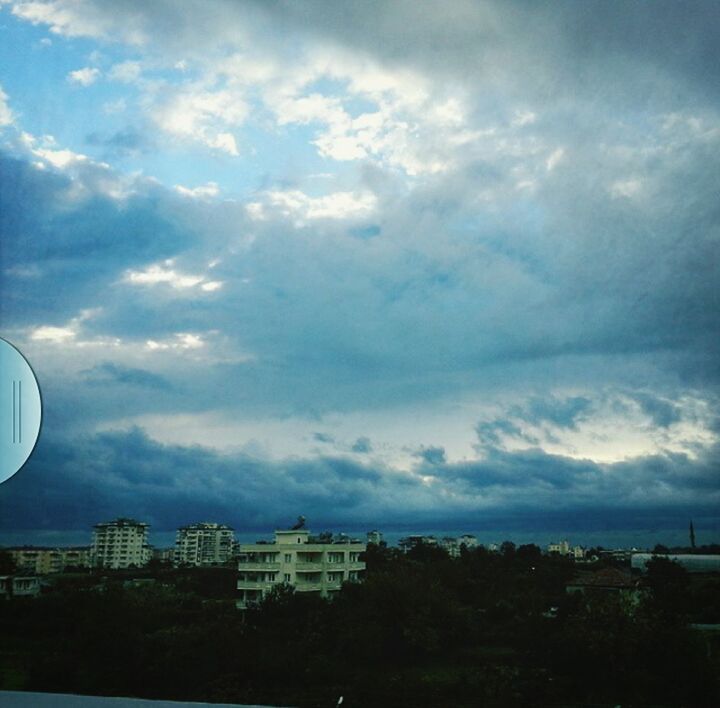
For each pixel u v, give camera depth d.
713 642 7.87
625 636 8.09
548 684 8.00
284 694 8.28
